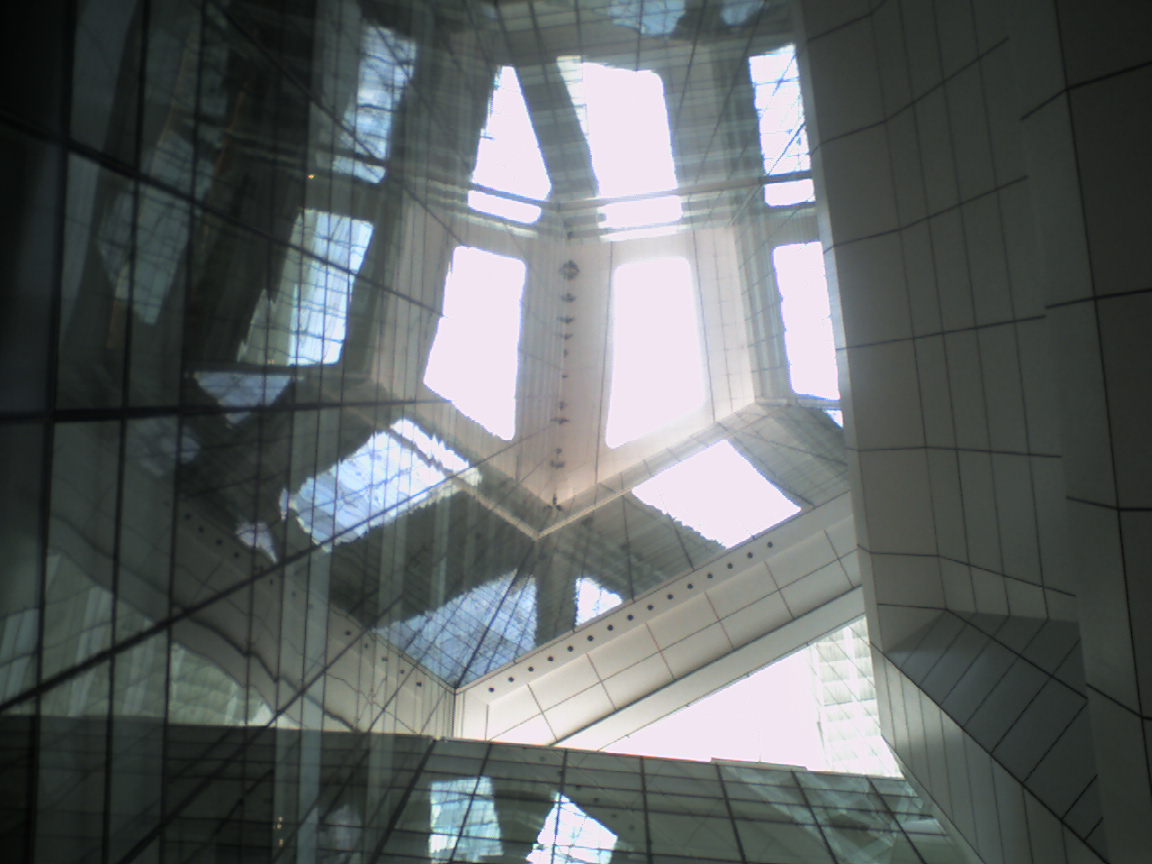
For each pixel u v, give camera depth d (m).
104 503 6.05
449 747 20.08
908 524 16.50
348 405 13.19
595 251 43.91
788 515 25.69
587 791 17.73
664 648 24.70
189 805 7.62
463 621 23.92
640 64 22.66
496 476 27.66
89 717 5.85
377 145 14.32
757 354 38.31
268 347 9.66
